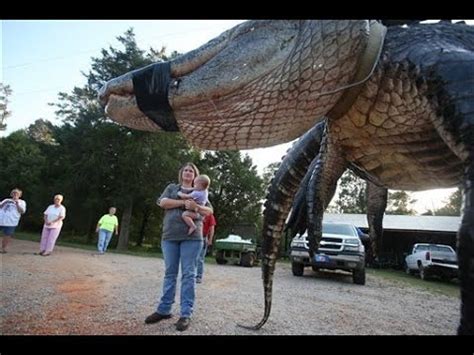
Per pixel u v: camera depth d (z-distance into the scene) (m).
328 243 11.62
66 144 28.86
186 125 2.05
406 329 5.05
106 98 2.12
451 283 17.12
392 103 2.01
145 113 2.04
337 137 2.45
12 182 35.72
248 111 1.93
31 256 10.85
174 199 4.23
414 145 2.18
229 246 16.55
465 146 1.61
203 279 8.96
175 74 1.96
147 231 39.12
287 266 18.14
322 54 1.85
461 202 1.60
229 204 40.38
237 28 1.92
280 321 4.75
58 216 11.61
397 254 28.22
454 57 1.75
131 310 4.74
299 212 3.55
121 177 27.00
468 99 1.63
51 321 4.01
